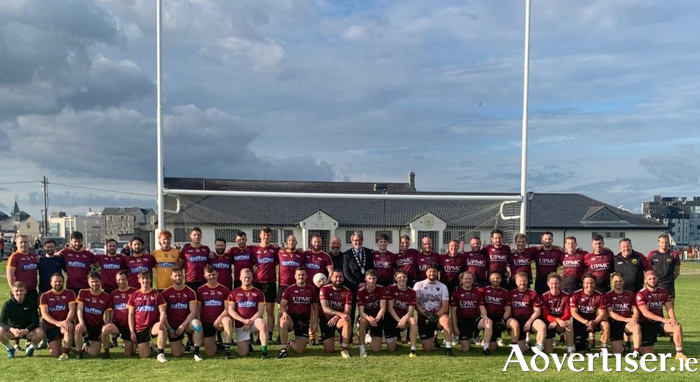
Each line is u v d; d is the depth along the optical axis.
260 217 31.86
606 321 8.64
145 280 8.27
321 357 8.33
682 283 22.88
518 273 8.83
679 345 8.16
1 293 17.06
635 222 46.47
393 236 27.52
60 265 9.38
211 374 7.21
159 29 11.33
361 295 8.66
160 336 8.07
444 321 8.52
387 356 8.42
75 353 8.47
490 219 17.09
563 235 45.31
